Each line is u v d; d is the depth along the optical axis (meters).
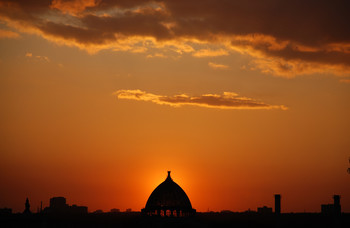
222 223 181.00
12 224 186.12
